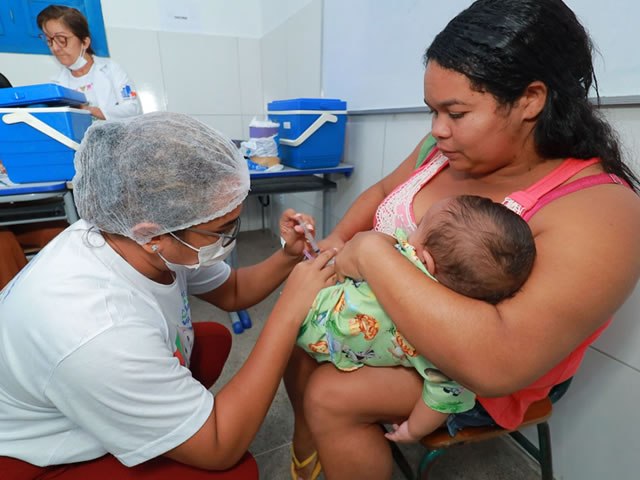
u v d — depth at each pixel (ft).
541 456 3.12
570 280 1.66
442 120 2.08
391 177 3.48
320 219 8.34
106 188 1.92
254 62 9.77
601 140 2.05
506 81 1.82
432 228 2.06
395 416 2.37
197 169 1.95
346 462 2.39
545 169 2.18
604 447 3.25
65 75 7.75
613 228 1.69
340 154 6.36
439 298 1.81
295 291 2.31
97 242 2.10
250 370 2.16
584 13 2.89
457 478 3.84
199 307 7.02
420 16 4.42
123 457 2.01
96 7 8.04
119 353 1.77
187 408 1.96
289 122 6.08
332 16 6.31
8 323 1.89
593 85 2.52
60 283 1.86
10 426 2.16
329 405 2.31
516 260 1.82
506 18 1.77
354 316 2.18
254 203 11.05
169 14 8.66
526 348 1.68
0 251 4.65
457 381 1.90
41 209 5.30
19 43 7.86
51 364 1.76
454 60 1.85
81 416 1.88
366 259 2.06
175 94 9.23
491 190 2.35
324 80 6.91
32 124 4.62
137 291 2.10
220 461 2.09
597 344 3.16
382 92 5.38
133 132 1.98
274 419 4.56
